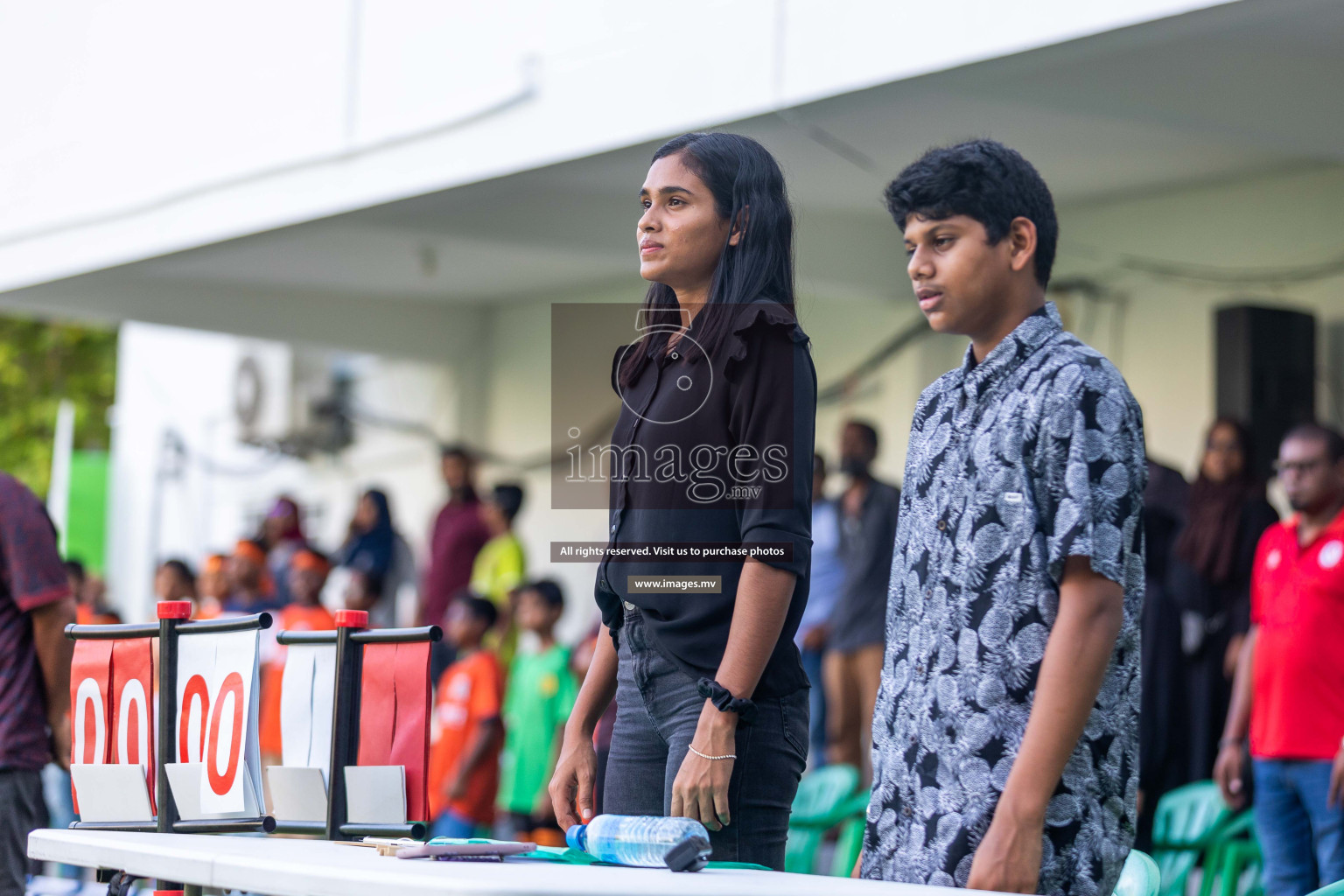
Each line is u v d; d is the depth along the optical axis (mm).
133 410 54438
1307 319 24750
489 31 22766
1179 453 26734
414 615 34969
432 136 23609
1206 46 19141
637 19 20656
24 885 13352
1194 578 21828
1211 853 17344
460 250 34594
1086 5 15836
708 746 8422
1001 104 22359
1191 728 21281
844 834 20359
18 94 32625
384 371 44125
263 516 46312
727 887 6113
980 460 8094
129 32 29812
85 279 31984
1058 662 7516
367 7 24859
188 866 7117
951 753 7926
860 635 25609
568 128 21547
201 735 9484
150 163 28938
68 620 13656
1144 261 27578
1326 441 16906
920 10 17375
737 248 9086
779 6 18922
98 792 9906
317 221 25906
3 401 65938
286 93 26219
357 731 9086
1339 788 15883
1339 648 16422
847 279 29297
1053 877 7625
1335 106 19672
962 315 8258
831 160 25328
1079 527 7586
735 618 8594
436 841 7570
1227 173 26062
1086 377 7852
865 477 26438
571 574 37469
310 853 7320
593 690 9938
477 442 41062
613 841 7430
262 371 46438
